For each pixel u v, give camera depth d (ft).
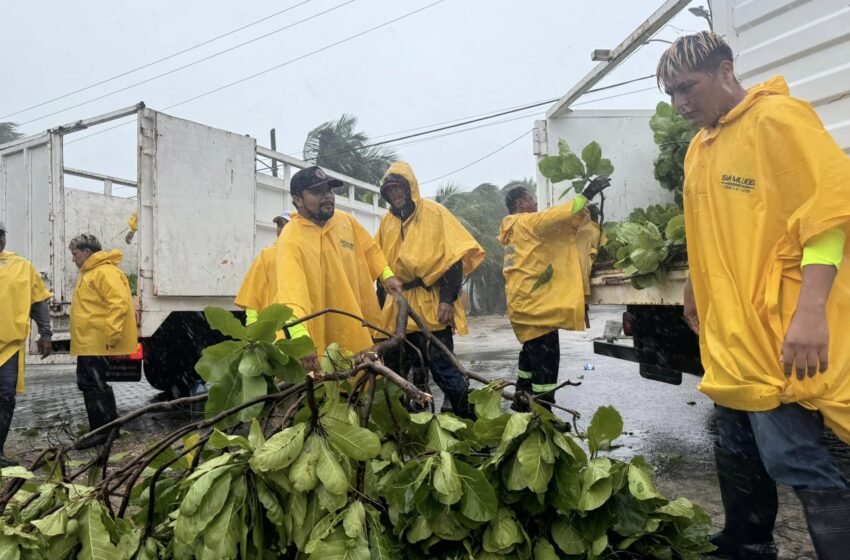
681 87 7.55
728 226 7.28
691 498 11.71
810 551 9.19
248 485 5.57
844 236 6.46
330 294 12.17
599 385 25.22
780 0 9.75
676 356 14.88
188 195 21.61
